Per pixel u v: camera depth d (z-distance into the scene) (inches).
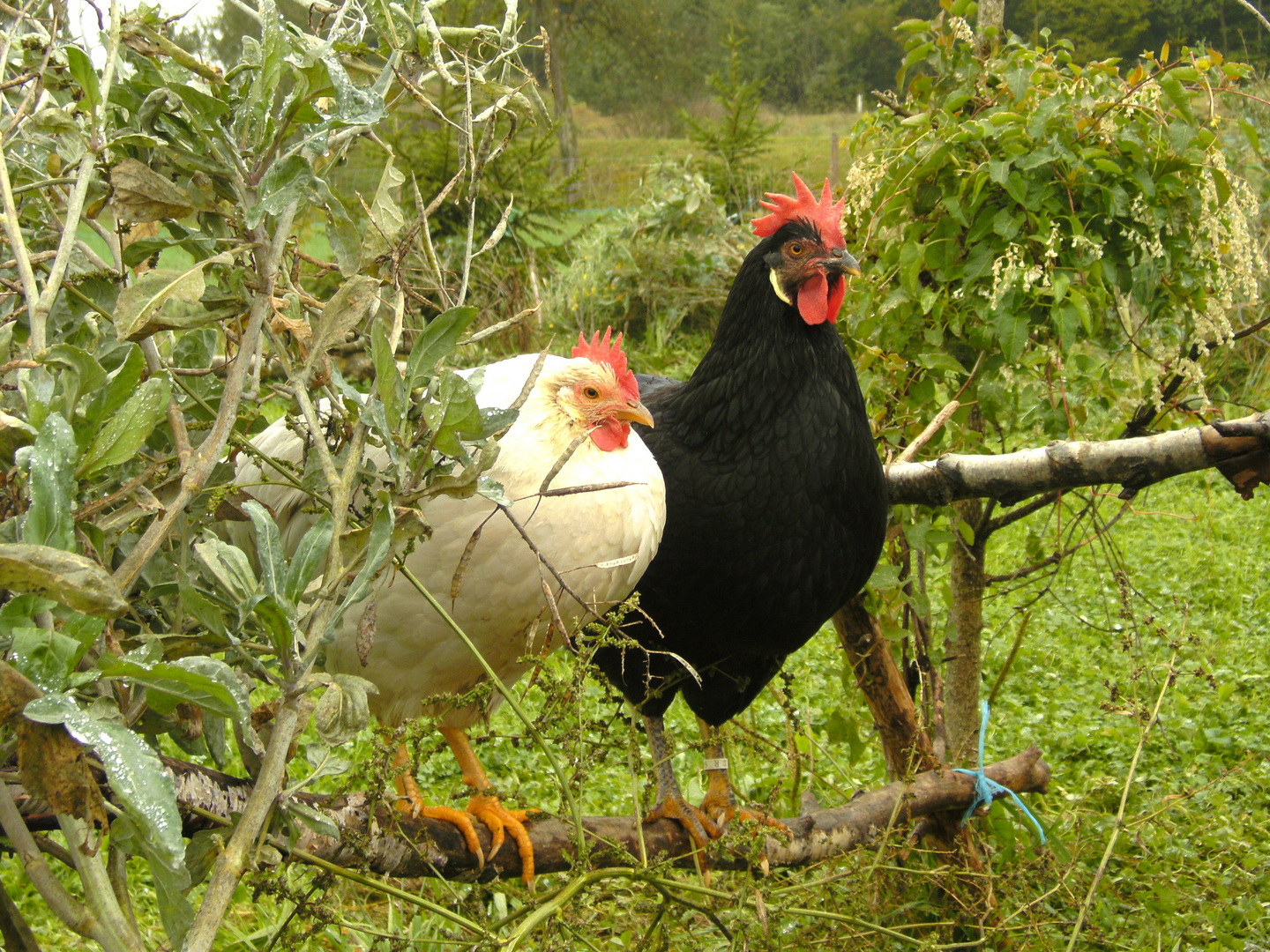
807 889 103.3
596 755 80.0
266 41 52.9
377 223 65.2
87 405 49.6
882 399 141.0
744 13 1711.4
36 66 58.5
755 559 109.6
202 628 66.1
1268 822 148.9
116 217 54.5
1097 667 213.2
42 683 42.8
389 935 75.7
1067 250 120.8
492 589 87.5
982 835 149.4
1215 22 556.7
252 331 55.2
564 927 74.9
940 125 124.7
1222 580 251.9
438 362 59.2
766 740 99.0
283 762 51.7
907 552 144.1
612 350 103.2
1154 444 106.8
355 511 64.7
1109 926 129.6
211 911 46.4
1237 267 121.2
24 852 45.8
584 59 1505.9
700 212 474.3
